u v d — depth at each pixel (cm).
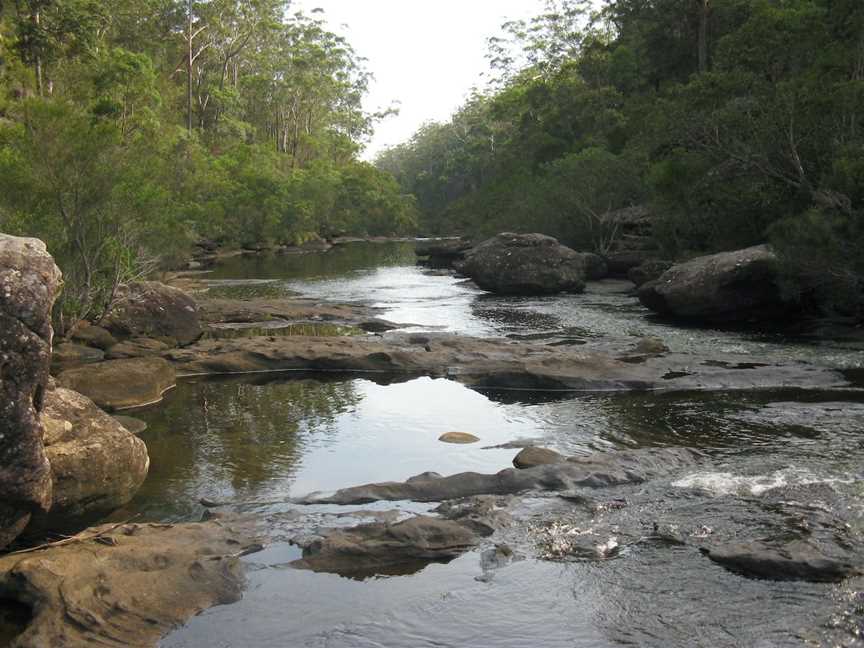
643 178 4034
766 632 639
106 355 1878
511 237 3381
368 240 9006
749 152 2577
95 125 2036
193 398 1539
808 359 1728
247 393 1581
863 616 653
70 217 1994
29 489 749
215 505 955
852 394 1438
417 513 918
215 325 2472
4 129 2278
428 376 1727
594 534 834
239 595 724
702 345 1942
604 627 663
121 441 904
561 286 3278
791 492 932
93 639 639
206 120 8631
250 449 1198
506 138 9962
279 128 9806
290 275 4347
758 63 2914
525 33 8806
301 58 9369
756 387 1518
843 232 1973
